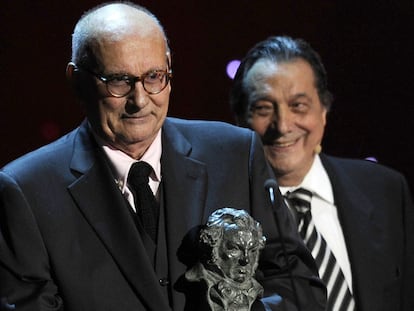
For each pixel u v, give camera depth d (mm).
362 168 6703
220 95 8953
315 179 6480
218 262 4465
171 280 4609
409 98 8938
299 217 6348
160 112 4527
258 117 6406
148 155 4758
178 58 8875
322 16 8977
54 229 4625
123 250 4609
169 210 4715
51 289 4574
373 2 8922
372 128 9016
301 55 6426
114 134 4578
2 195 4668
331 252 6246
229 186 4875
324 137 9078
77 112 8719
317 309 4809
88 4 8602
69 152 4848
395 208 6582
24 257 4559
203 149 4973
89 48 4504
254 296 4484
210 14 8875
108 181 4723
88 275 4582
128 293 4594
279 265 4824
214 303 4445
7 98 8609
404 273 6480
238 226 4461
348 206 6430
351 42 8984
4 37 8547
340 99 9031
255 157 5000
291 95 6309
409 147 8977
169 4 8805
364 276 6207
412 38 8883
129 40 4422
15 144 8656
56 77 8656
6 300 4531
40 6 8562
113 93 4453
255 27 8953
